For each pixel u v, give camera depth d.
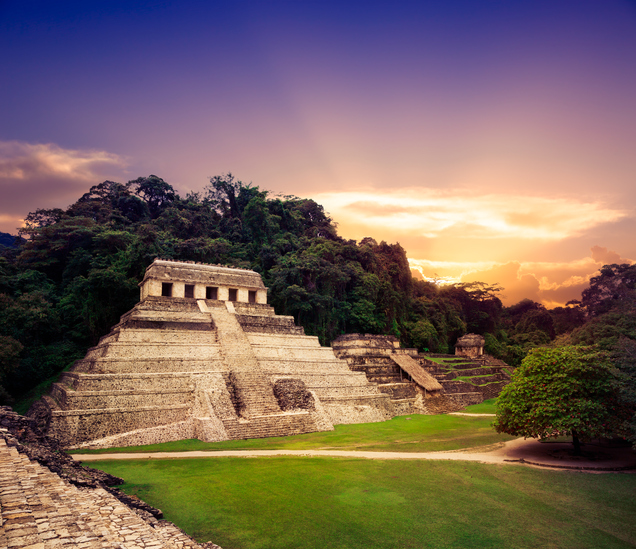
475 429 41.50
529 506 21.20
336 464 27.34
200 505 19.86
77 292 54.84
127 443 31.59
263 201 83.19
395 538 17.47
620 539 18.03
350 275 77.69
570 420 27.50
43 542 9.30
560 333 120.38
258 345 47.31
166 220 79.38
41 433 27.58
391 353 62.91
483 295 114.06
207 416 35.44
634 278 88.06
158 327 44.31
